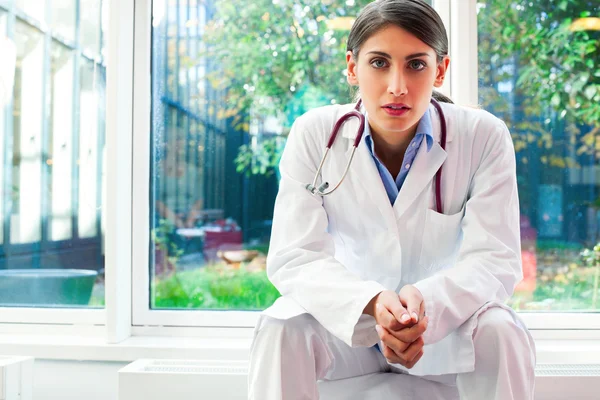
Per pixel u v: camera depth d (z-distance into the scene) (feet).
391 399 3.97
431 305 3.61
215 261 6.49
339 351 4.02
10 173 6.54
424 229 4.18
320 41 6.41
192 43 6.49
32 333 6.33
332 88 6.41
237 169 6.48
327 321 3.65
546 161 6.25
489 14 6.21
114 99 5.92
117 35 5.93
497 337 3.47
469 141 4.26
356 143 4.19
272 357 3.56
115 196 5.93
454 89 6.11
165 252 6.50
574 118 6.23
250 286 6.46
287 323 3.61
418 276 4.32
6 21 6.53
